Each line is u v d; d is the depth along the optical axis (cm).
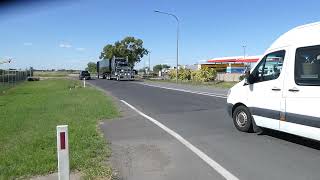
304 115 850
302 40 879
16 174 691
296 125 874
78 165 736
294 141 959
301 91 860
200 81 5541
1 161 778
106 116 1466
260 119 1006
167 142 975
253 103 1031
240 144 936
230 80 5825
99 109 1688
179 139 1009
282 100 917
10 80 4922
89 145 918
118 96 2586
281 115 921
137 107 1823
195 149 891
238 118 1103
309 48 854
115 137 1047
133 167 746
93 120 1356
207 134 1073
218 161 784
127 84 4781
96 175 676
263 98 989
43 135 1054
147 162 783
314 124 825
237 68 7375
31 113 1666
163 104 1969
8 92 3606
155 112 1619
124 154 850
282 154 833
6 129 1230
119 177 685
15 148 902
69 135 1034
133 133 1107
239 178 673
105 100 2195
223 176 685
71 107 1820
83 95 2666
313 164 755
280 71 934
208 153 852
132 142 978
